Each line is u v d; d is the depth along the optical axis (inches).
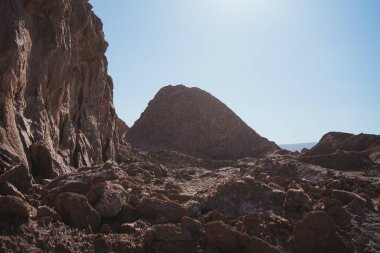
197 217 312.3
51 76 579.8
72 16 684.1
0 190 287.1
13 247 209.3
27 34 474.9
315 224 266.2
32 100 514.3
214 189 369.4
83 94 789.9
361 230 308.3
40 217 257.3
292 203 338.3
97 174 392.5
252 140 2054.6
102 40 853.8
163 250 239.5
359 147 1195.9
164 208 297.6
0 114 410.3
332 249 266.1
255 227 281.9
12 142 405.1
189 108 2042.3
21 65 454.9
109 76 1055.6
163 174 714.8
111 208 284.4
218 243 249.1
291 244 272.4
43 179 413.4
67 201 265.0
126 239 242.1
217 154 1945.1
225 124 2022.6
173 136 1967.3
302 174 617.9
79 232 246.1
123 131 2105.1
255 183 363.6
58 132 607.8
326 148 1047.6
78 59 754.8
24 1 521.7
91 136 793.6
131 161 1038.4
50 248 216.8
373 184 526.0
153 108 2106.3
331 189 430.6
